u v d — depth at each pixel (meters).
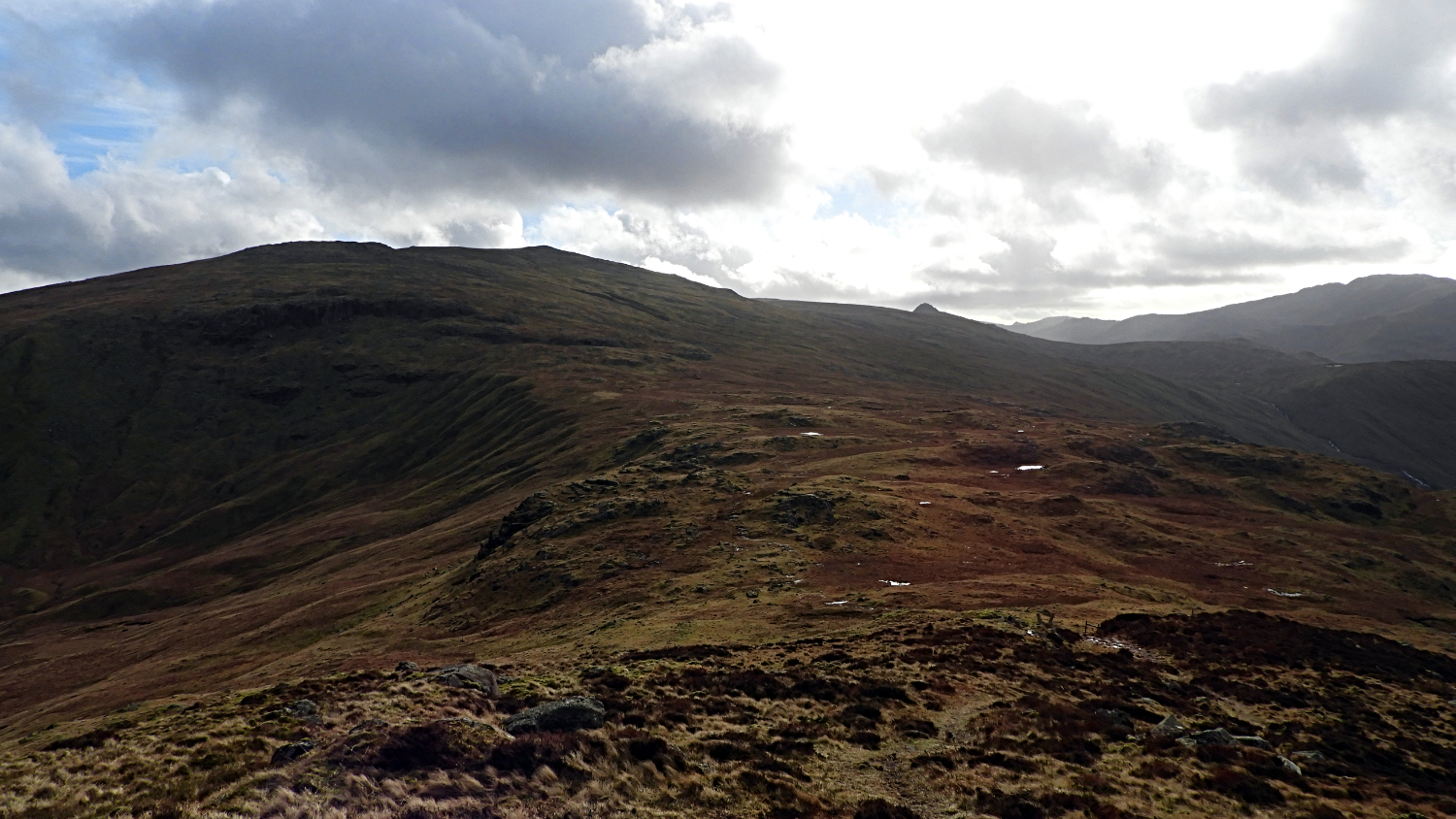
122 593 163.75
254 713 29.36
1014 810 24.28
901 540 93.50
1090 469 154.25
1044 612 63.31
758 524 98.75
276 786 22.50
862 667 43.91
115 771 23.97
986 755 29.42
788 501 105.88
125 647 119.81
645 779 25.06
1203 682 45.69
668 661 45.16
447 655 67.38
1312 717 39.75
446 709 29.77
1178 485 161.00
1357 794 26.92
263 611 119.94
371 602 108.12
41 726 78.88
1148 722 35.47
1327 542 126.69
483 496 182.62
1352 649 59.53
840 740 31.67
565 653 53.22
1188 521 131.25
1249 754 29.62
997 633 52.25
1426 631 87.00
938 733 33.28
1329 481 171.12
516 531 110.06
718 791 25.05
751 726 32.53
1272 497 160.25
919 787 26.91
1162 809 24.53
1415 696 47.97
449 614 86.25
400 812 21.48
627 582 81.44
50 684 107.25
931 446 167.62
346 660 73.56
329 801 21.88
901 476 135.00
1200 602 84.25
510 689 35.28
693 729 31.34
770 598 70.56
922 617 59.53
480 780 23.59
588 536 98.56
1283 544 123.00
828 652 47.62
